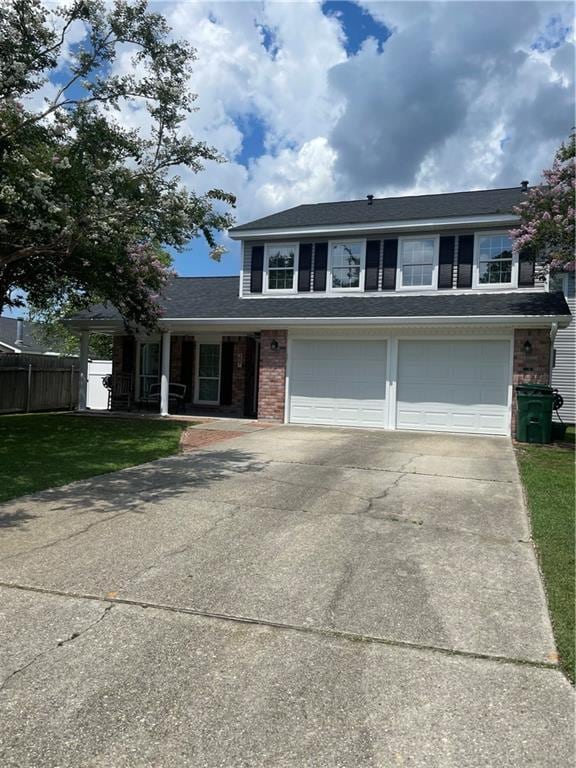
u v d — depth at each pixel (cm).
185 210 919
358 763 231
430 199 1733
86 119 846
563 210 1129
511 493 698
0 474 756
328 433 1261
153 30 834
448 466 875
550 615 364
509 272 1424
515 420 1251
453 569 443
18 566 437
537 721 259
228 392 1747
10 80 803
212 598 386
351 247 1578
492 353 1295
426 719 260
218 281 1972
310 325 1393
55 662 303
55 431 1215
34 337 3006
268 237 1647
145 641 327
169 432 1225
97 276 1226
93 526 539
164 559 457
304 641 330
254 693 278
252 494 675
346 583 414
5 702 268
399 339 1364
